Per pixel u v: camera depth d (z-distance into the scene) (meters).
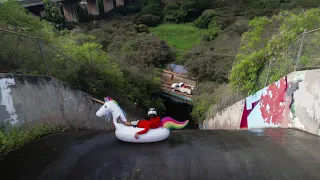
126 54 25.84
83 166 5.07
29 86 6.97
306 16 10.53
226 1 42.88
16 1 11.02
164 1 45.31
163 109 22.41
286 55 8.87
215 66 22.64
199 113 20.12
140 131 5.97
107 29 34.56
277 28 12.27
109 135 7.08
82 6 45.75
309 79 6.82
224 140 6.74
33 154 5.53
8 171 4.95
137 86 19.42
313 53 7.50
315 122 6.59
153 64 27.19
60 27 31.25
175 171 4.87
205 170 4.88
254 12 35.44
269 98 9.25
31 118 6.97
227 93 15.16
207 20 36.69
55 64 9.12
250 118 11.05
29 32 10.26
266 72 10.18
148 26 41.38
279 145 5.95
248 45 12.57
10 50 7.33
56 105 8.14
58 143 6.22
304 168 4.73
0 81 6.09
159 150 5.73
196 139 6.88
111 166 5.05
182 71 26.45
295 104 7.55
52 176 4.75
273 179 4.52
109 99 6.53
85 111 10.17
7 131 6.11
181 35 36.00
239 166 4.97
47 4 31.50
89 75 11.06
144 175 4.76
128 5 48.88
